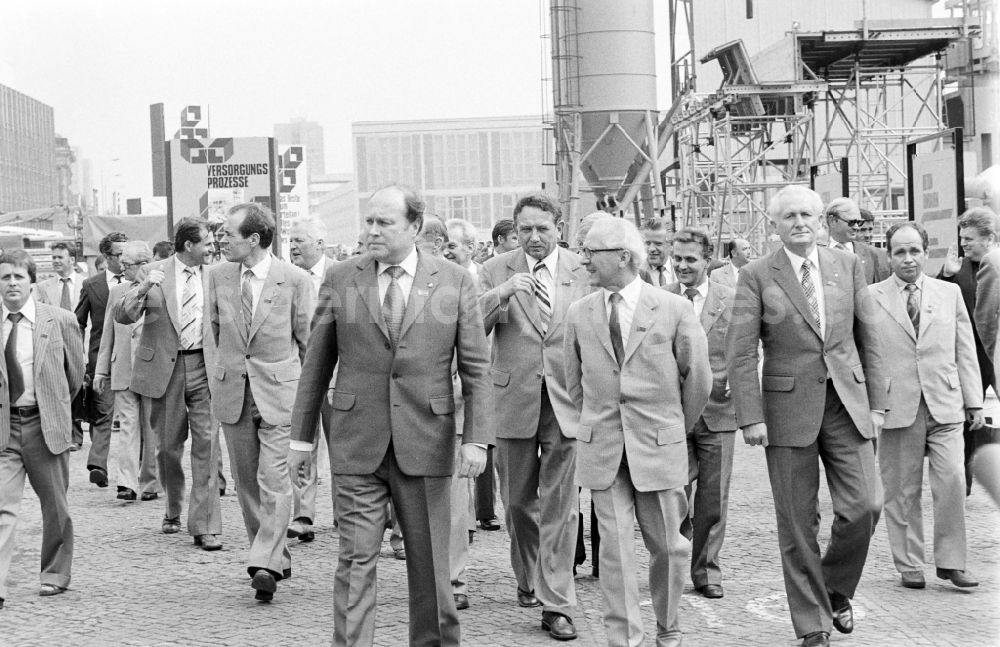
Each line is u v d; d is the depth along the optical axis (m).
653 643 6.06
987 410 8.12
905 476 7.11
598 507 5.79
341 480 5.36
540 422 6.55
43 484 7.30
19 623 6.66
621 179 24.41
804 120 25.25
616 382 5.79
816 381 6.06
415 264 5.47
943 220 14.52
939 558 7.06
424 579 5.39
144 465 10.79
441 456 5.39
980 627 6.16
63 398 7.30
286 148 27.16
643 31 24.31
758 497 9.98
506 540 8.77
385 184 5.49
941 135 14.99
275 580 7.01
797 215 6.06
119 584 7.55
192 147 19.33
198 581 7.60
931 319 7.17
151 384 8.90
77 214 32.12
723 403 6.96
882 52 26.55
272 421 7.24
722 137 28.66
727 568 7.60
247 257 7.50
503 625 6.44
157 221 25.11
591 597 7.03
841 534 6.07
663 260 8.97
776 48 26.70
